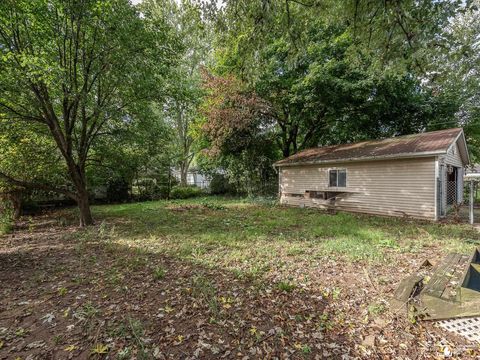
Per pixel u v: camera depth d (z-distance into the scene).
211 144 15.73
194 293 3.15
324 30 11.41
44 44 6.39
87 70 7.04
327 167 10.98
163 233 6.51
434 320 2.40
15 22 5.77
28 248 5.45
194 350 2.20
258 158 15.57
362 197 9.69
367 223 7.52
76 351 2.21
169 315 2.72
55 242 5.93
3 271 4.15
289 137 15.98
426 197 7.94
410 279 3.12
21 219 9.23
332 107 12.54
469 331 2.26
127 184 15.44
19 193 9.01
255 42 4.55
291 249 4.82
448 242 5.17
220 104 13.99
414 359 2.04
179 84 8.63
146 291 3.28
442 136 8.62
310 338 2.33
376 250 4.62
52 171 9.03
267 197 14.77
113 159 9.79
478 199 12.25
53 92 6.46
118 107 8.27
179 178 21.48
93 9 5.99
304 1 3.97
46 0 5.79
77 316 2.71
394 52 3.96
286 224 7.43
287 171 13.02
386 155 8.53
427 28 3.43
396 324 2.47
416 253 4.51
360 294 3.08
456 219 7.65
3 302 3.09
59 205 12.96
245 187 16.08
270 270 3.88
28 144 8.10
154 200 16.39
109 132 8.92
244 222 7.92
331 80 11.00
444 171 8.37
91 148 9.38
